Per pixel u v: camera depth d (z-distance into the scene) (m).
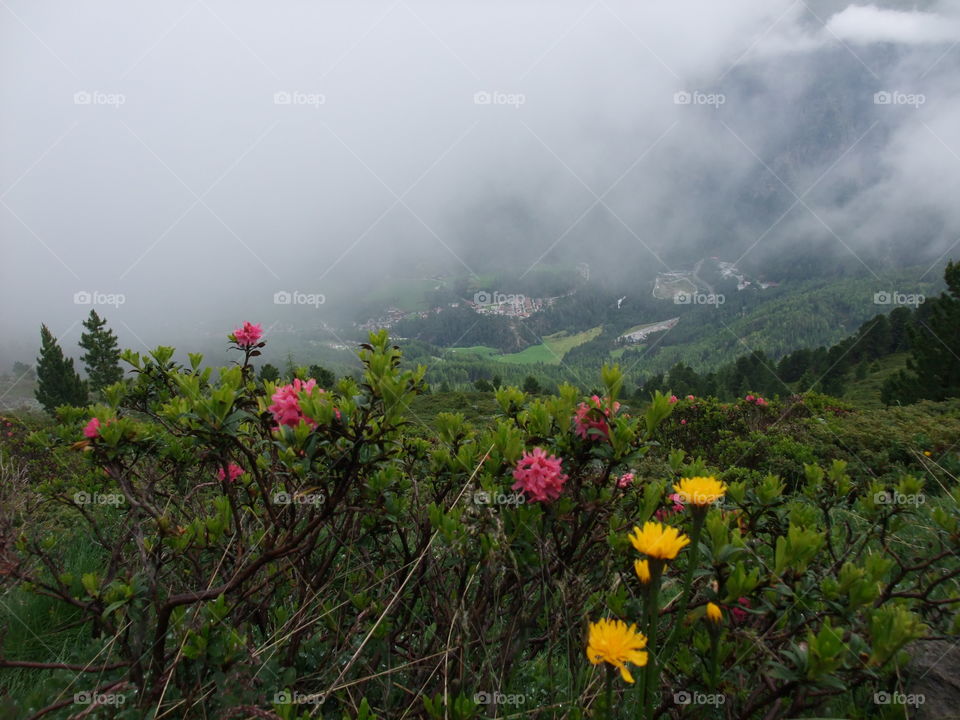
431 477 2.40
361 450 1.81
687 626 1.66
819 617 1.56
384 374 1.74
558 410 2.05
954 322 20.22
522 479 1.81
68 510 3.68
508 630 1.87
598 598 1.79
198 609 1.78
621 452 1.97
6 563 2.09
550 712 1.64
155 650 1.84
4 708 1.72
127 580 1.96
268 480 2.25
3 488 2.99
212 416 1.79
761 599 1.63
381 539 2.27
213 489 3.09
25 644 2.55
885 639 1.32
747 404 10.80
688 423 10.40
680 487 1.41
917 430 7.91
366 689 1.88
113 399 2.77
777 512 2.11
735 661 1.53
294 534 2.01
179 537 2.17
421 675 1.84
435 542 2.05
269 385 2.16
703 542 1.78
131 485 2.47
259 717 1.56
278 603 2.31
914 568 1.86
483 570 1.94
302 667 2.02
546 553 1.85
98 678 1.83
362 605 1.99
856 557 2.18
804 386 49.53
